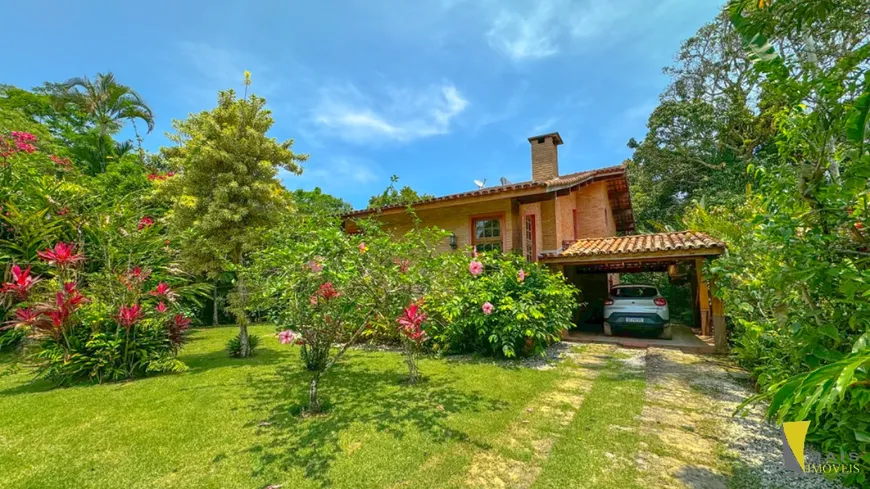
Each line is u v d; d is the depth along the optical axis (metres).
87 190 9.60
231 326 14.34
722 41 20.94
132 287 6.41
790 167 2.93
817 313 2.75
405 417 4.12
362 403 4.59
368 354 7.73
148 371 6.17
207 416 4.17
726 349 7.61
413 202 10.11
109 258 6.98
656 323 9.23
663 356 7.48
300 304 4.37
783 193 2.87
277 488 2.75
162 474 2.95
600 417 4.16
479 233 10.82
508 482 2.85
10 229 8.25
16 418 4.11
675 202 23.42
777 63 2.64
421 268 4.86
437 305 5.86
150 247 7.91
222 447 3.40
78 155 18.92
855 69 2.34
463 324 7.25
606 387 5.31
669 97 23.75
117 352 5.90
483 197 9.33
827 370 1.35
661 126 22.47
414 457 3.22
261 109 8.64
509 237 10.21
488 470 3.02
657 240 9.45
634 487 2.79
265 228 7.93
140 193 10.85
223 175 7.84
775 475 2.94
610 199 16.20
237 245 7.93
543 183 8.61
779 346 3.71
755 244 3.73
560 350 8.14
